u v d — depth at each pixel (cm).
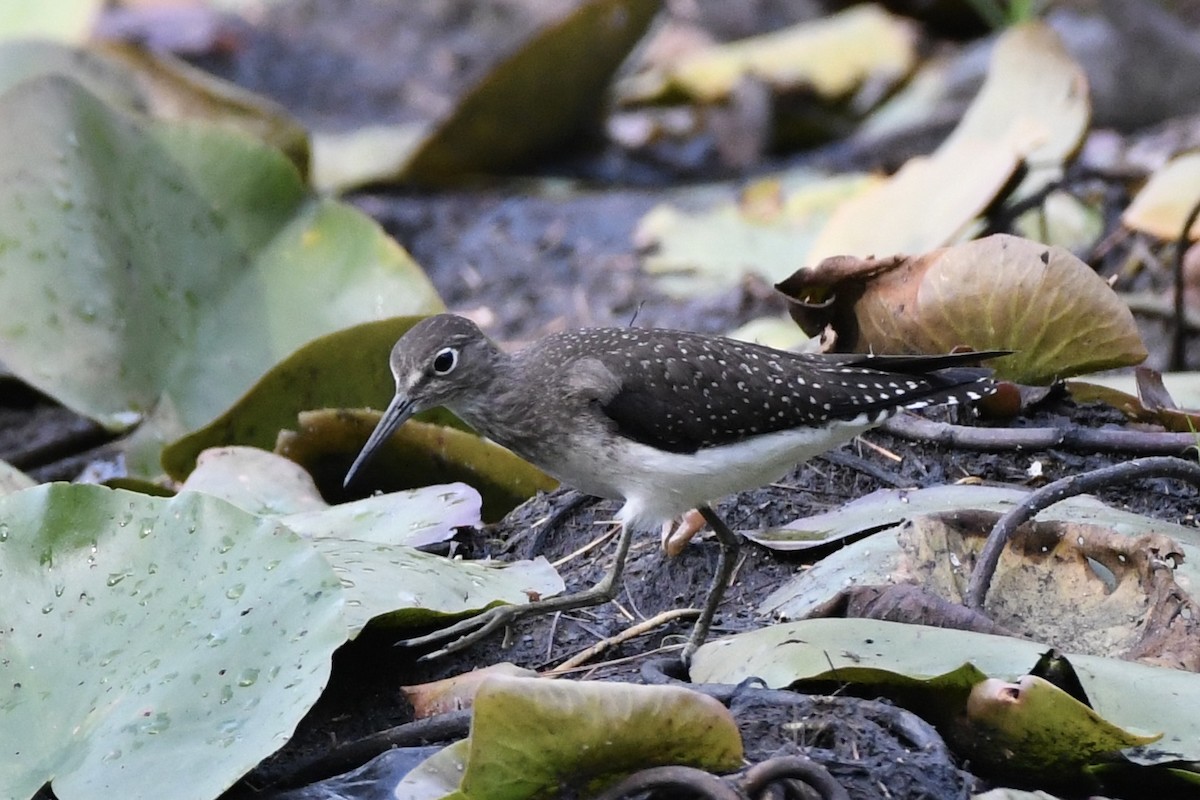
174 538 802
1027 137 1323
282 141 1727
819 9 2814
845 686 757
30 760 723
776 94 2344
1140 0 2095
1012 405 1051
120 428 1262
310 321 1326
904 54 2397
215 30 2855
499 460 1095
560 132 2211
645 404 885
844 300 1092
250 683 729
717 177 2239
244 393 1205
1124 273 1458
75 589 794
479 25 2955
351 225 1352
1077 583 859
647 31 2075
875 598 816
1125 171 1645
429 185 2172
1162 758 693
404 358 941
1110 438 1006
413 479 1134
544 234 1950
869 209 1330
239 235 1347
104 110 1334
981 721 715
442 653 862
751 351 910
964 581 866
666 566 962
